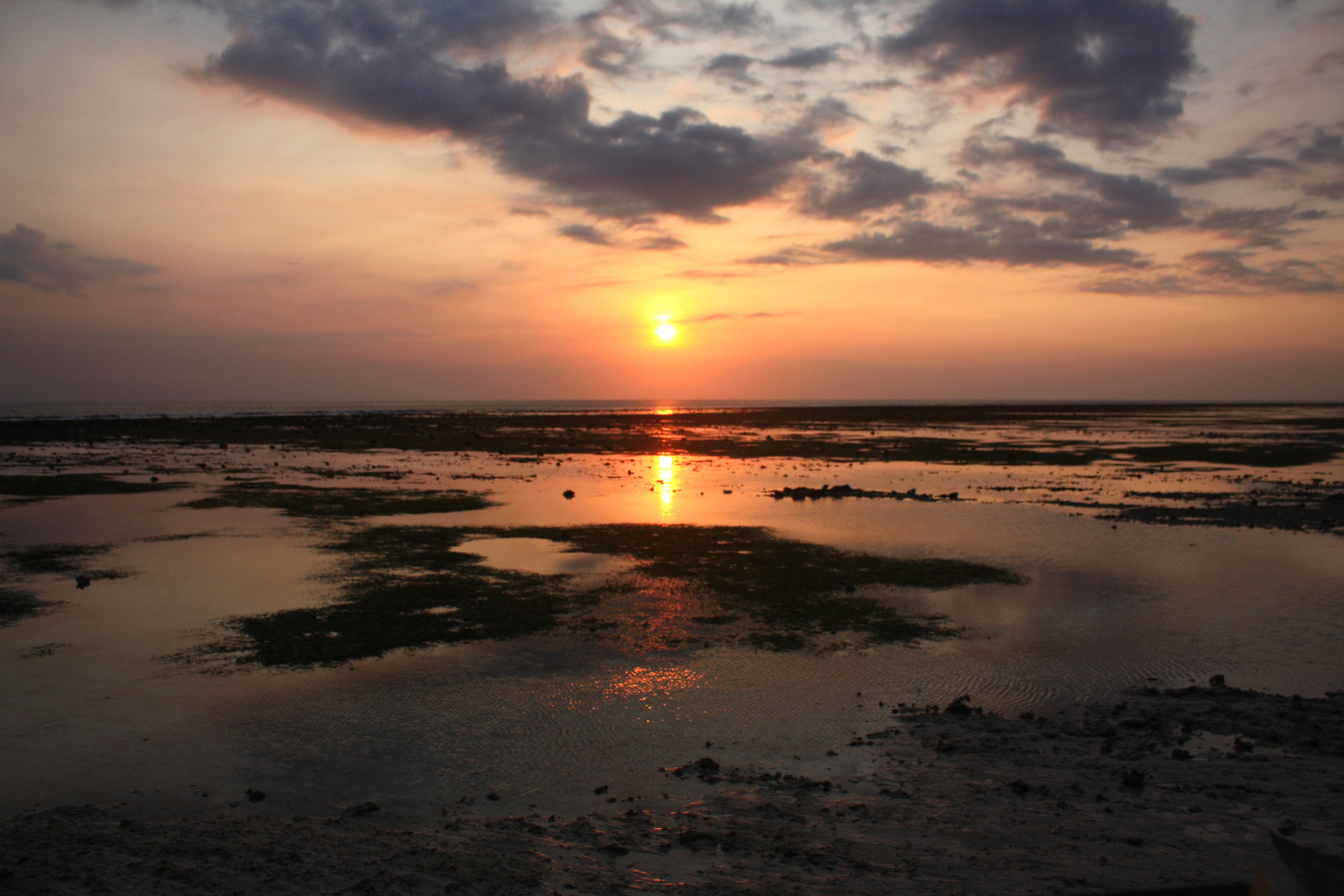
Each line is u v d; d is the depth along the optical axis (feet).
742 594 56.18
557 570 63.00
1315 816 25.44
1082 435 244.83
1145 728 34.37
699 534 78.28
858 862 22.54
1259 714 35.55
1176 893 20.17
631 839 24.58
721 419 383.65
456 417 380.58
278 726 34.60
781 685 39.68
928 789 28.55
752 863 22.62
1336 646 45.52
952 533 79.15
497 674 40.91
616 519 87.56
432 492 108.58
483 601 54.13
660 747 32.89
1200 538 76.95
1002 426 310.45
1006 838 24.16
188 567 63.26
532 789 29.14
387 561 65.77
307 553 68.44
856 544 73.67
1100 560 67.21
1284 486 116.16
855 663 42.83
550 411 576.20
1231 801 26.81
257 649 44.29
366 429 264.72
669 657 43.47
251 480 120.47
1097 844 23.56
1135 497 105.19
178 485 113.09
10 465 136.87
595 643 45.68
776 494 106.52
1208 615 51.39
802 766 31.09
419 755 31.99
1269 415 424.05
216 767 30.94
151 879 21.24
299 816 26.91
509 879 21.52
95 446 185.16
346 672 40.96
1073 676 41.11
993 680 40.52
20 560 65.26
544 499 103.40
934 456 169.68
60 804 27.89
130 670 40.96
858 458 166.81
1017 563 65.92
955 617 50.93
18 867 22.11
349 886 20.90
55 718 35.29
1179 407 615.98
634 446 202.08
